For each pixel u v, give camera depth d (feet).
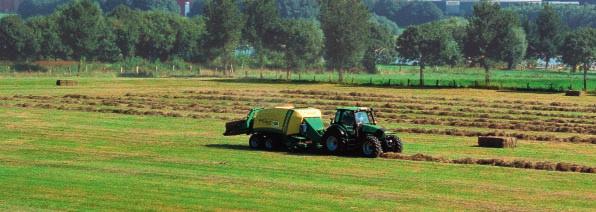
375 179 322.34
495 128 525.34
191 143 425.28
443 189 303.07
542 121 561.84
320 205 273.13
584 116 598.34
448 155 392.47
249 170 340.39
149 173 330.13
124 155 380.17
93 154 382.42
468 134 483.10
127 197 283.18
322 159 372.58
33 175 322.14
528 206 275.59
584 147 429.79
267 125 402.11
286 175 328.90
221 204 273.13
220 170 339.57
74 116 559.79
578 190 304.09
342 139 384.68
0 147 402.11
